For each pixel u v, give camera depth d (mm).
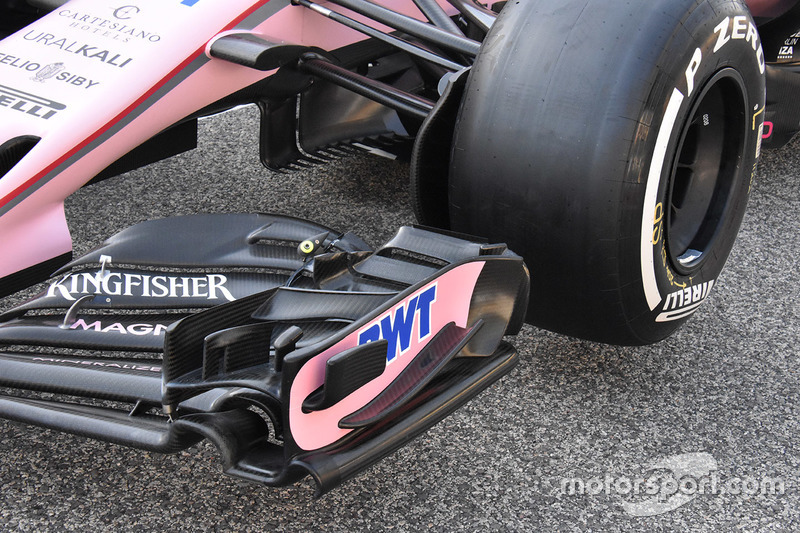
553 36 2488
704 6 2592
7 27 3617
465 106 2598
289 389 1788
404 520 2418
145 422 2174
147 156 3324
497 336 2393
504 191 2527
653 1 2494
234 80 3223
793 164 5082
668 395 3041
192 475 2539
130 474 2529
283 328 2354
